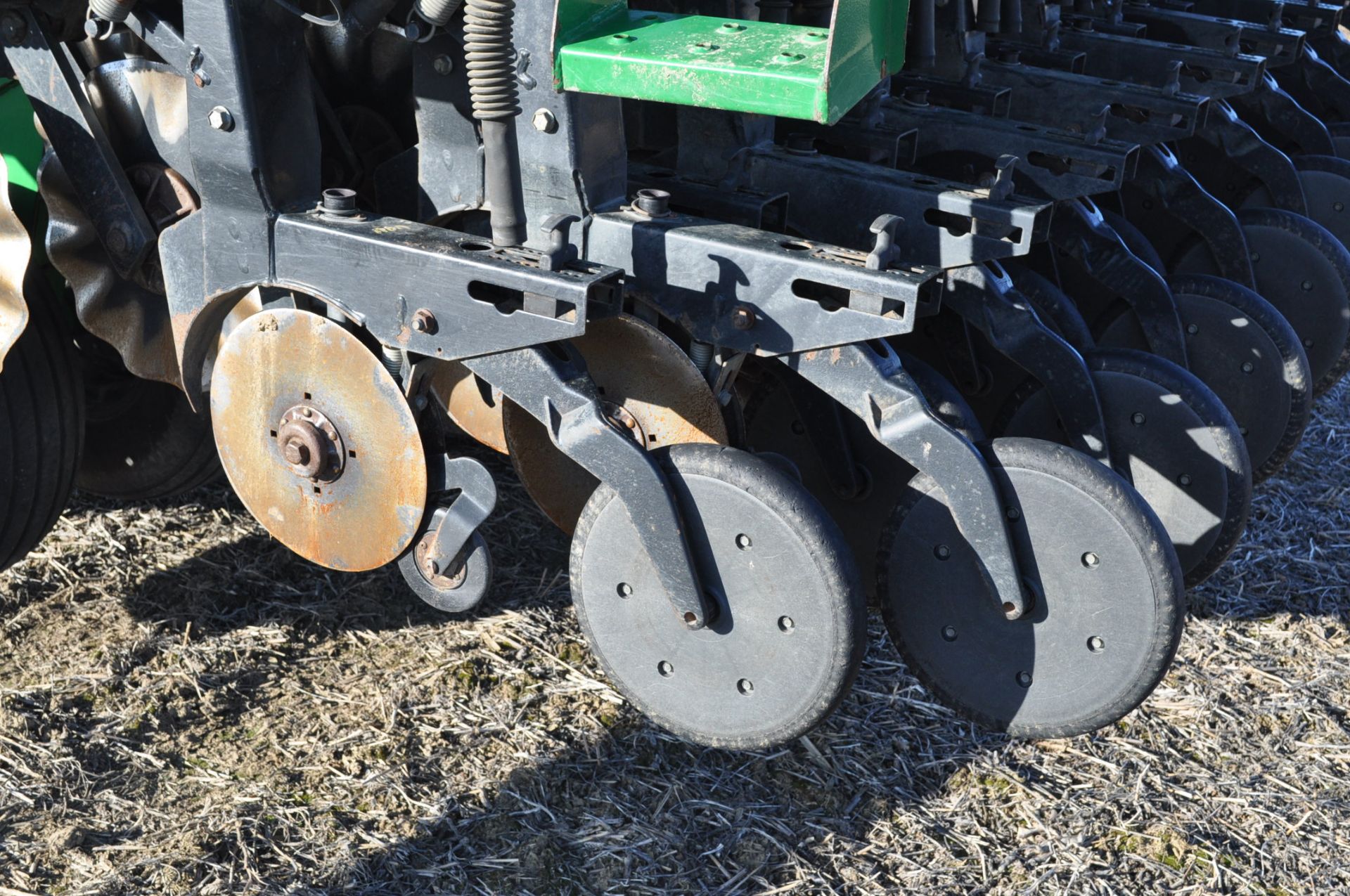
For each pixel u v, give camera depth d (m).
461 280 2.20
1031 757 2.77
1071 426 2.97
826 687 2.26
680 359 2.60
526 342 2.19
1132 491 2.29
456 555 2.48
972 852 2.49
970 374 3.26
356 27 2.36
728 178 2.78
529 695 2.88
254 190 2.35
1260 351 3.56
